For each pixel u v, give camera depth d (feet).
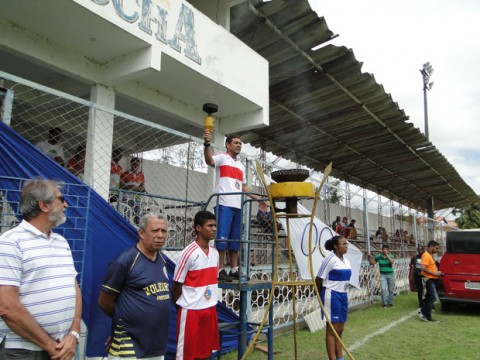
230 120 25.50
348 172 52.60
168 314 9.41
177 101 22.91
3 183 10.81
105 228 12.53
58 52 17.02
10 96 11.39
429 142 41.29
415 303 33.81
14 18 15.30
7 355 7.17
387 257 31.91
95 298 12.09
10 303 6.94
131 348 8.71
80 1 14.24
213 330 11.47
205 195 24.20
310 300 26.04
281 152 43.80
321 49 25.62
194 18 19.45
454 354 17.93
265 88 24.67
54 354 7.36
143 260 9.27
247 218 19.33
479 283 27.89
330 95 30.89
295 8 22.48
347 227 33.63
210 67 20.22
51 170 11.65
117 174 20.26
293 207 12.89
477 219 115.65
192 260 11.16
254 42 25.66
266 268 22.53
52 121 21.91
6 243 7.26
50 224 8.07
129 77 17.90
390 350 18.57
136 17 16.37
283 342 19.47
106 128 18.47
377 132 38.04
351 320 25.72
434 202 76.48
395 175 54.13
